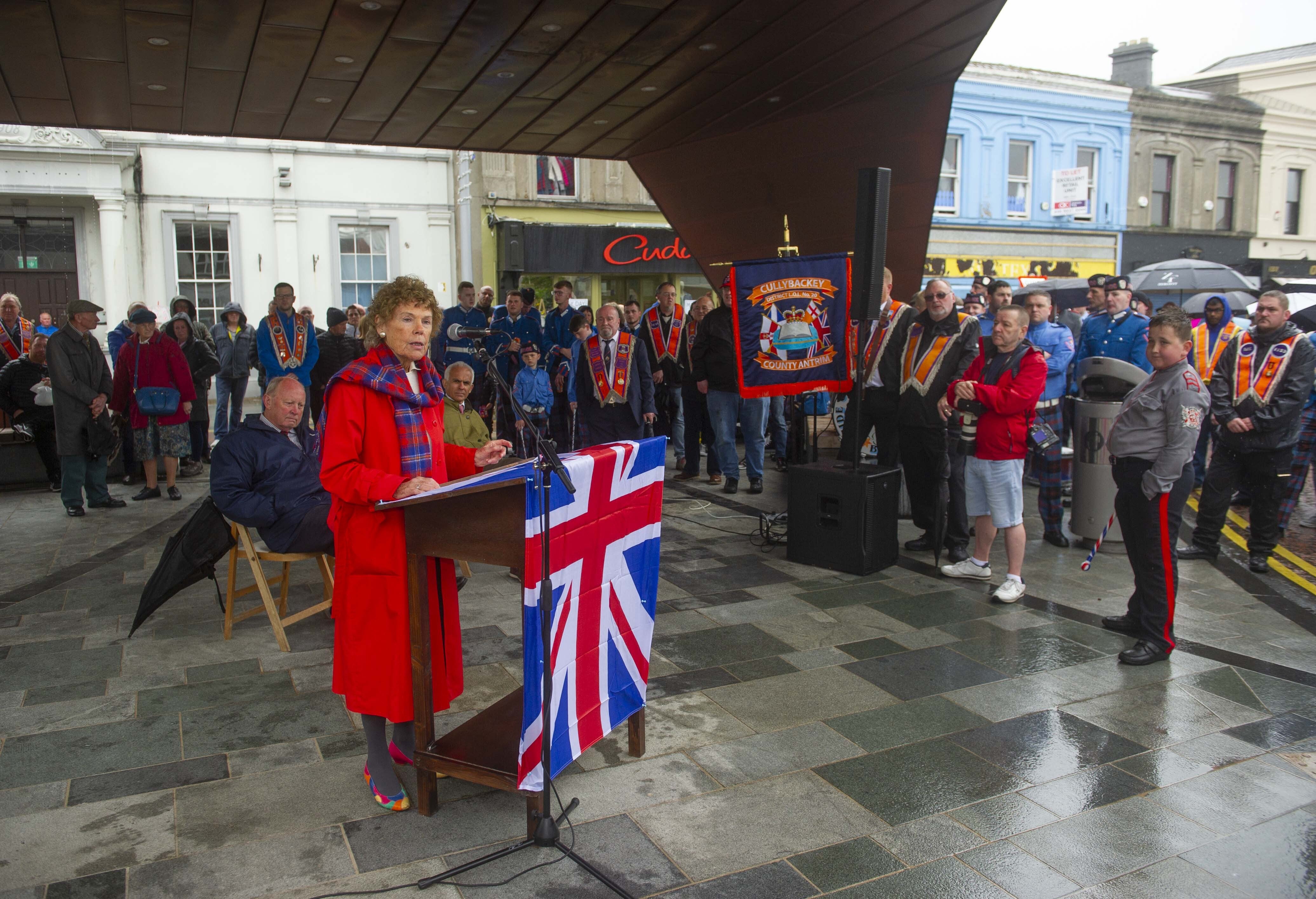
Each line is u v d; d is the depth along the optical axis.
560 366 8.80
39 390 7.93
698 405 8.63
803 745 3.30
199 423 9.27
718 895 2.43
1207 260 22.81
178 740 3.32
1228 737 3.41
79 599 5.03
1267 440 5.58
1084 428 6.16
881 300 5.41
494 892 2.43
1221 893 2.47
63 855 2.58
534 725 2.51
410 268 15.69
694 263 17.00
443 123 7.62
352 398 2.63
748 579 5.44
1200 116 21.94
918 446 5.90
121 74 6.09
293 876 2.49
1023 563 5.87
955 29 5.52
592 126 7.70
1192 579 5.63
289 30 5.30
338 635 2.77
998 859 2.61
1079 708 3.66
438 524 2.59
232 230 14.51
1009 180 20.34
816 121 7.37
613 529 2.84
